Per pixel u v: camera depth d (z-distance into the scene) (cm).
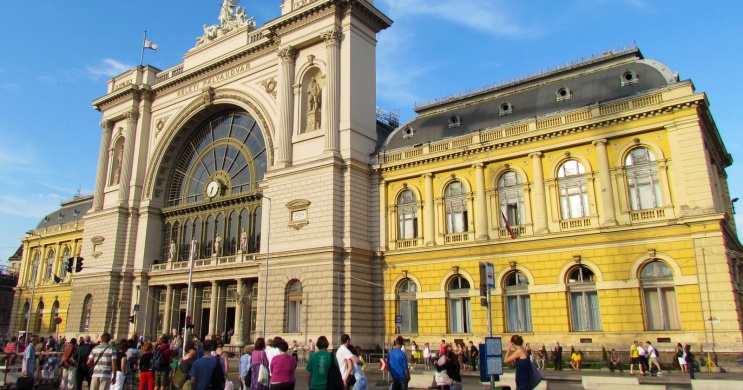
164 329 5603
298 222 4441
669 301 3225
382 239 4444
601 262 3444
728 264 3050
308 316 4188
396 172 4488
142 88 6378
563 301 3534
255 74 5403
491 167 4047
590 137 3631
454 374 1662
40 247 8569
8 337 7406
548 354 3469
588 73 4156
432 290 4112
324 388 1387
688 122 3297
